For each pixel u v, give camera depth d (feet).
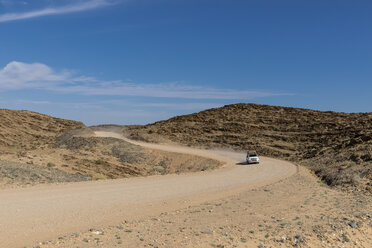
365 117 294.25
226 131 325.01
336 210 45.65
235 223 37.55
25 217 40.50
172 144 287.28
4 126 344.69
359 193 61.72
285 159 189.06
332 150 156.25
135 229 34.19
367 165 84.02
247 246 29.76
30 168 92.27
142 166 204.44
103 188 67.31
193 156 207.51
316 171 107.65
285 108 414.41
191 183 79.82
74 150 234.17
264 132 303.07
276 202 51.29
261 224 37.09
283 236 32.73
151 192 64.34
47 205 48.16
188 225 36.27
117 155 223.71
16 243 30.12
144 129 371.76
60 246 27.22
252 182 83.10
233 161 176.96
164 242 29.04
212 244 29.01
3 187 61.93
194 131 335.47
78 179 99.96
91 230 33.32
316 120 326.65
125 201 54.03
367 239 36.14
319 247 31.50
